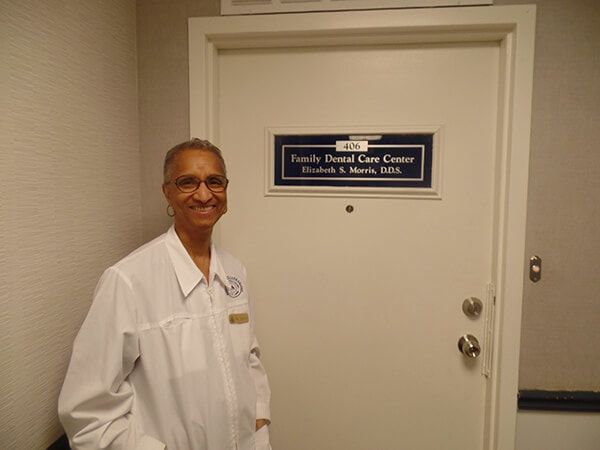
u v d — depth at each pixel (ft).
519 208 3.59
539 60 3.50
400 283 4.04
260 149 4.07
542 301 3.69
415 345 4.08
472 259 3.94
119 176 3.52
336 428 4.24
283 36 3.74
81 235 2.99
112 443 2.33
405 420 4.15
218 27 3.70
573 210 3.60
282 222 4.12
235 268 3.32
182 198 2.74
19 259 2.40
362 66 3.90
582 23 3.45
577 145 3.56
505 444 3.77
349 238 4.06
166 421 2.56
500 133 3.70
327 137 3.98
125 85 3.59
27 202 2.45
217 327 2.85
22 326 2.44
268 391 3.34
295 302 4.18
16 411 2.41
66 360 2.84
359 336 4.13
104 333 2.40
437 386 4.09
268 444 3.11
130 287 2.54
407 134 3.88
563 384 3.75
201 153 2.78
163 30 3.75
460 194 3.90
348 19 3.59
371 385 4.16
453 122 3.85
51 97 2.63
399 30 3.61
